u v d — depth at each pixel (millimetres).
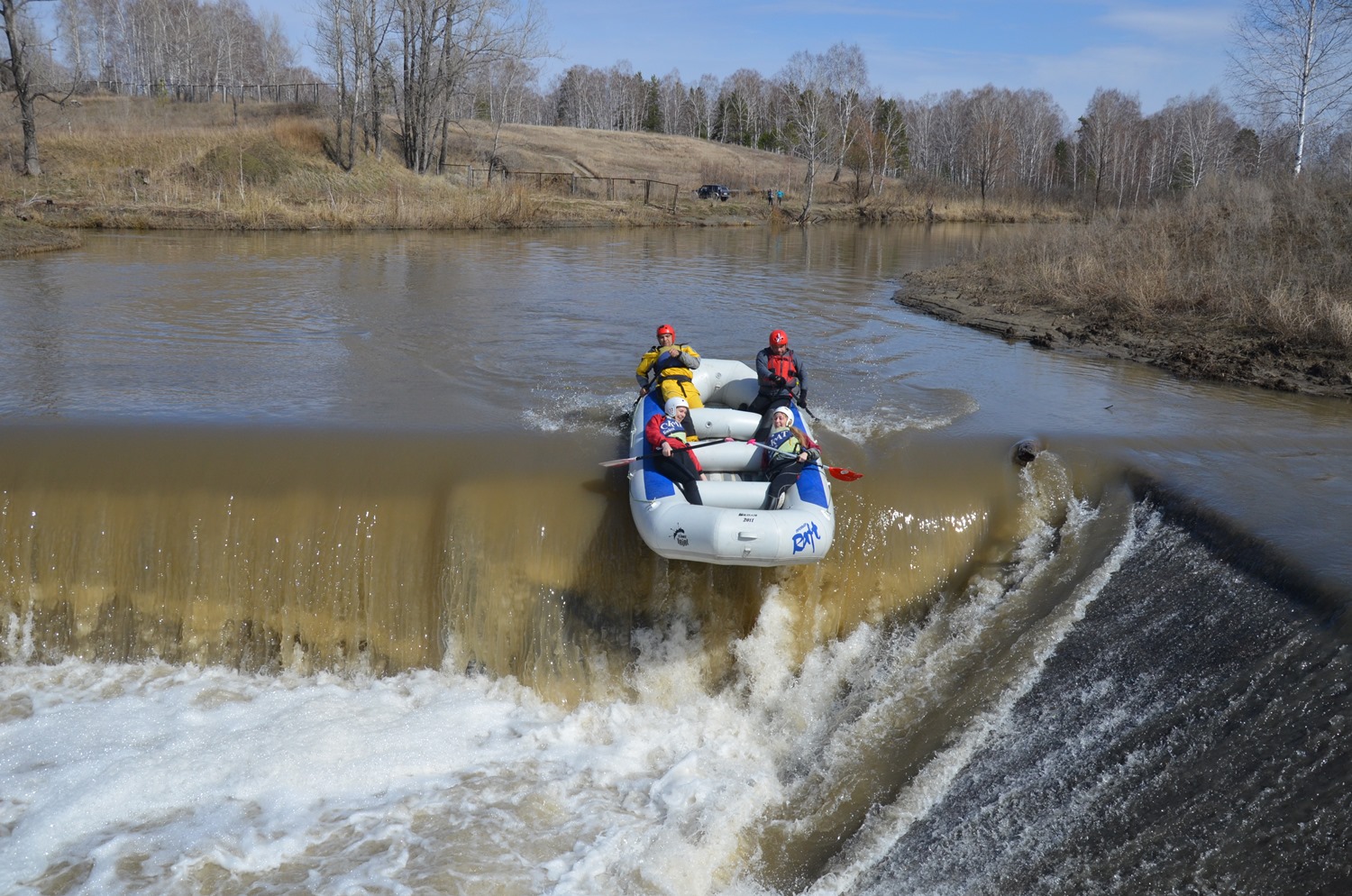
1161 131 76438
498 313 15508
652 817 5801
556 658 7027
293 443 7676
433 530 7148
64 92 52812
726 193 51281
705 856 5473
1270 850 4379
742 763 6355
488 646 7043
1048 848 4871
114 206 30281
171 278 18125
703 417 7879
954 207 53812
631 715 6770
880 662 6930
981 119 72812
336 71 42750
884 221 50250
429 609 7090
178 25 77062
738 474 7594
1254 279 14344
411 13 43406
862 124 63062
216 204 31922
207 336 12609
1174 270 15766
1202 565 6332
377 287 17969
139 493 7156
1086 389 10773
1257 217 17156
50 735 6258
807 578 7195
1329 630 5273
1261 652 5359
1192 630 5797
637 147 70500
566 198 43656
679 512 6477
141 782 5836
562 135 69688
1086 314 15320
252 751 6156
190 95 66375
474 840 5512
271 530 7062
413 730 6453
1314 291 13430
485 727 6566
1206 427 9008
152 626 7082
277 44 84500
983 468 7879
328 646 7070
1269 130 30016
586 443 8156
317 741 6270
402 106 48281
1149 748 5137
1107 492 7641
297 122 43656
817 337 14078
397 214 32469
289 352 11797
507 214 35125
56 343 11812
